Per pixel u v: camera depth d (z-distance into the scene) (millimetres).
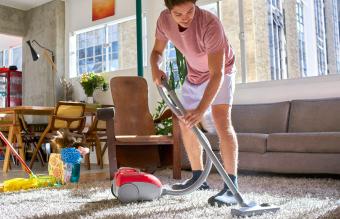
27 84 7363
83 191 2428
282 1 5645
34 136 5254
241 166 3518
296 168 3230
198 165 2244
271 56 6051
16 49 9102
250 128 4047
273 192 2305
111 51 6625
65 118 4613
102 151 5117
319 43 4992
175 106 1828
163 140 3211
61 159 2930
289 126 3828
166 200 2033
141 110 3693
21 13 7453
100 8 6461
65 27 6988
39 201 2098
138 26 4402
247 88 4582
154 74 1924
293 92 4238
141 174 2035
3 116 4785
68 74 6887
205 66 2041
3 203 2064
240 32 4816
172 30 1923
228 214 1633
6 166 4344
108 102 6133
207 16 1801
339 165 3047
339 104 3596
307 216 1554
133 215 1649
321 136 3146
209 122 3711
